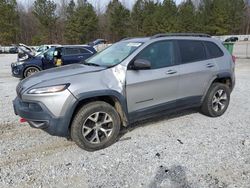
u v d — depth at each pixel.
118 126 4.45
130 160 3.98
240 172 3.62
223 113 5.89
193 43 5.34
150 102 4.71
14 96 7.95
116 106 4.48
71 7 67.88
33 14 65.81
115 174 3.63
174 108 5.09
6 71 15.52
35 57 11.93
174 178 3.52
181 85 5.04
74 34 63.72
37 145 4.48
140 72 4.53
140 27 67.56
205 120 5.57
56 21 66.88
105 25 70.06
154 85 4.66
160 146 4.40
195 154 4.11
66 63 11.78
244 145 4.39
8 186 3.39
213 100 5.64
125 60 4.47
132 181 3.47
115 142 4.56
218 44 5.79
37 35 66.38
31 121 4.06
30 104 4.03
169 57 4.93
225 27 69.69
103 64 4.69
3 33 59.97
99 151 4.27
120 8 66.44
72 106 3.98
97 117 4.23
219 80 5.93
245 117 5.75
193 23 66.94
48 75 4.32
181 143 4.50
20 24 67.81
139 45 4.68
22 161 3.98
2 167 3.82
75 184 3.43
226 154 4.10
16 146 4.45
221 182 3.41
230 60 5.89
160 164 3.85
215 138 4.68
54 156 4.12
